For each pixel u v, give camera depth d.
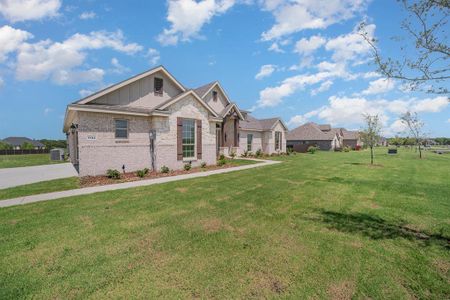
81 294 2.91
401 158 24.66
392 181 10.55
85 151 10.89
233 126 24.08
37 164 19.08
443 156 28.30
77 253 3.89
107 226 5.04
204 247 4.12
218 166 15.65
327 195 7.88
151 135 12.94
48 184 9.63
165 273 3.34
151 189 8.65
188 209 6.29
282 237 4.55
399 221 5.44
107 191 8.30
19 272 3.35
